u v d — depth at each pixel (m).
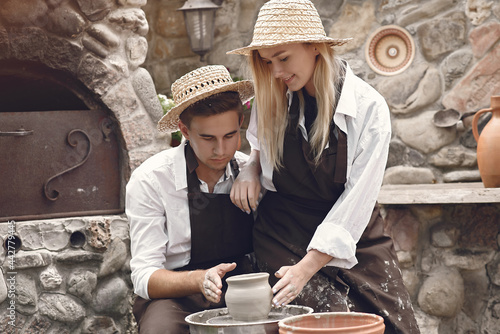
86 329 2.98
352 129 2.14
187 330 2.03
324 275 2.16
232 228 2.32
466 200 3.04
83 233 2.98
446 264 3.32
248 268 2.38
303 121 2.18
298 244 2.21
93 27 3.09
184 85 2.20
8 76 3.12
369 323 1.63
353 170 2.14
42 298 2.91
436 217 3.35
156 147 3.28
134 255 2.24
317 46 2.09
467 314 3.30
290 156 2.19
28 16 2.95
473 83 3.99
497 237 3.21
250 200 2.22
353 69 4.23
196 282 2.00
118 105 3.18
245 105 4.20
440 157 4.04
